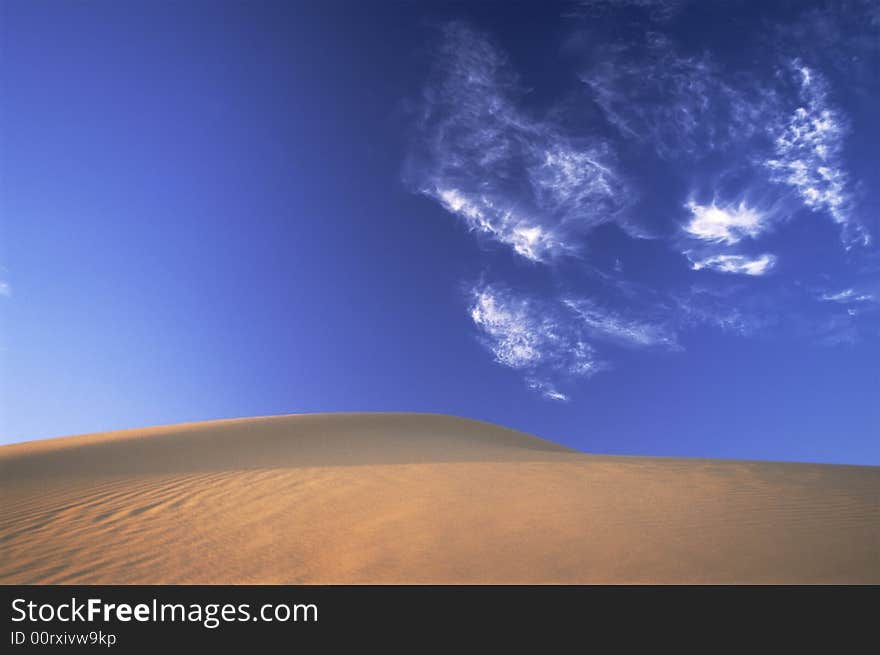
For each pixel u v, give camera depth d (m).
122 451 18.12
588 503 9.01
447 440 23.27
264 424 26.47
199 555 7.31
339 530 8.05
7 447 20.98
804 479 10.77
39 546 7.72
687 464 13.21
